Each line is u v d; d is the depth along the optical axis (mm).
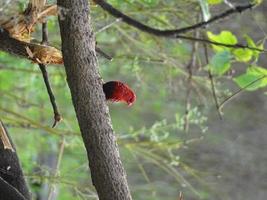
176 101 7871
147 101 8398
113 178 3637
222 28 5727
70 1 3615
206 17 4039
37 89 5977
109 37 5684
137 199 8469
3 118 5250
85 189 4855
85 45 3627
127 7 4824
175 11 4906
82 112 3633
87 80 3627
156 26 5012
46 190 6184
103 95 3641
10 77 6199
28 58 3766
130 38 5137
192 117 5965
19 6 3838
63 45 3631
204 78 5129
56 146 6672
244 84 4266
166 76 5773
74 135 5266
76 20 3619
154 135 5184
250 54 4316
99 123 3633
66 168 6160
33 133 6465
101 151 3635
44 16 3758
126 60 5203
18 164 3949
